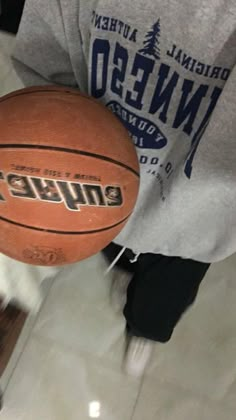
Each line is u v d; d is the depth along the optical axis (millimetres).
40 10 790
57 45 838
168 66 733
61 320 1271
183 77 734
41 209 699
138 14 696
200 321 1302
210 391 1227
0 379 1191
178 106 779
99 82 813
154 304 1107
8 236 732
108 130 704
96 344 1254
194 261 1042
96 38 751
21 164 679
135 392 1212
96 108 714
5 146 683
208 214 889
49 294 1294
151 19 693
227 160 759
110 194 712
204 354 1266
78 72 853
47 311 1276
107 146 698
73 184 688
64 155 678
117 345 1256
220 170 785
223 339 1288
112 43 750
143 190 932
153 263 1069
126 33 724
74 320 1274
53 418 1170
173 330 1239
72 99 705
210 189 834
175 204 881
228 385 1236
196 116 781
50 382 1203
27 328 1253
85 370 1225
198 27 665
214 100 745
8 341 1118
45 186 685
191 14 659
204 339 1283
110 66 783
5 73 1448
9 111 696
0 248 773
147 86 775
